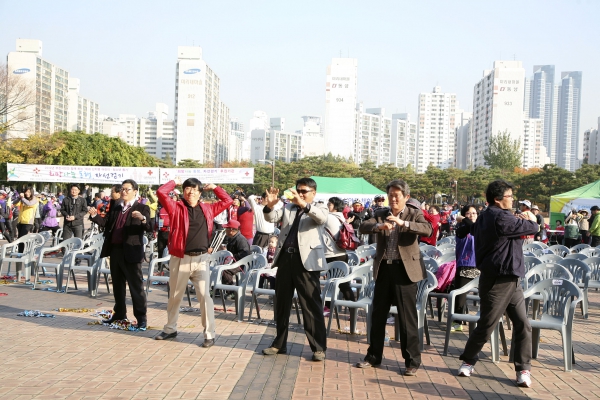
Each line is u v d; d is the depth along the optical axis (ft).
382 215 20.35
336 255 29.86
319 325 21.54
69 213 53.16
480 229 20.06
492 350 22.22
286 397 17.43
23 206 51.70
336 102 560.20
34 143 151.64
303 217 21.76
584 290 31.58
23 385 17.98
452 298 23.49
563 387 19.08
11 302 32.60
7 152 145.38
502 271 19.31
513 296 19.63
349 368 20.80
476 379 19.86
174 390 17.80
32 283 39.47
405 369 20.44
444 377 20.02
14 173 89.15
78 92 571.69
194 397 17.22
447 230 78.28
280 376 19.53
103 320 27.48
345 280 26.48
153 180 91.50
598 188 85.25
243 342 24.40
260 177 238.48
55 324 27.04
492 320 19.54
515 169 305.32
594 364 22.20
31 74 407.64
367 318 24.49
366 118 652.89
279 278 22.06
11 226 65.26
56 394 17.20
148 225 26.25
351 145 561.43
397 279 19.94
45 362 20.65
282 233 22.12
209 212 24.08
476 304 30.04
